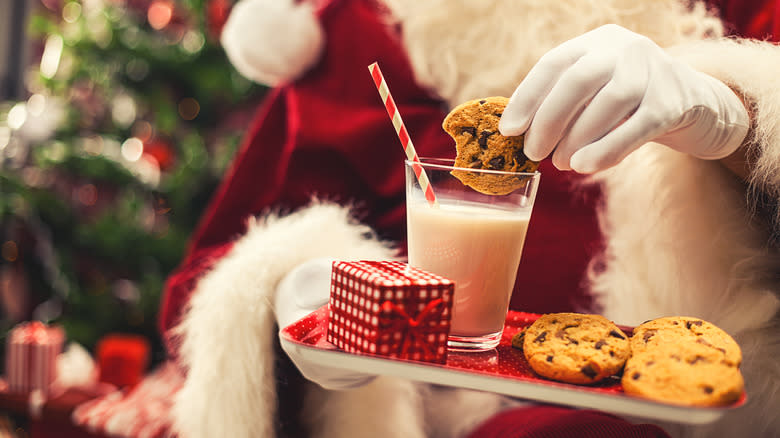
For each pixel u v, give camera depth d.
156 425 1.21
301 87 1.05
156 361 1.88
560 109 0.70
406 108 1.01
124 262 1.86
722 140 0.76
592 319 0.70
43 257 1.87
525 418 0.83
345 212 0.90
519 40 0.89
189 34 1.93
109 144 1.88
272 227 0.89
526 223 0.74
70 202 1.88
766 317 0.83
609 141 0.70
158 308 1.84
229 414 0.81
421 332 0.68
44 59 1.91
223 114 2.08
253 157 1.06
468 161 0.73
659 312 0.86
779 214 0.82
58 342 1.49
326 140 1.01
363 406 0.85
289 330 0.70
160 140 1.96
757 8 0.98
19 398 1.36
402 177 1.00
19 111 1.85
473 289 0.73
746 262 0.84
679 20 0.91
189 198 1.88
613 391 0.66
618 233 0.89
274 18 1.03
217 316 0.82
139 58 1.79
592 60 0.70
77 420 1.27
